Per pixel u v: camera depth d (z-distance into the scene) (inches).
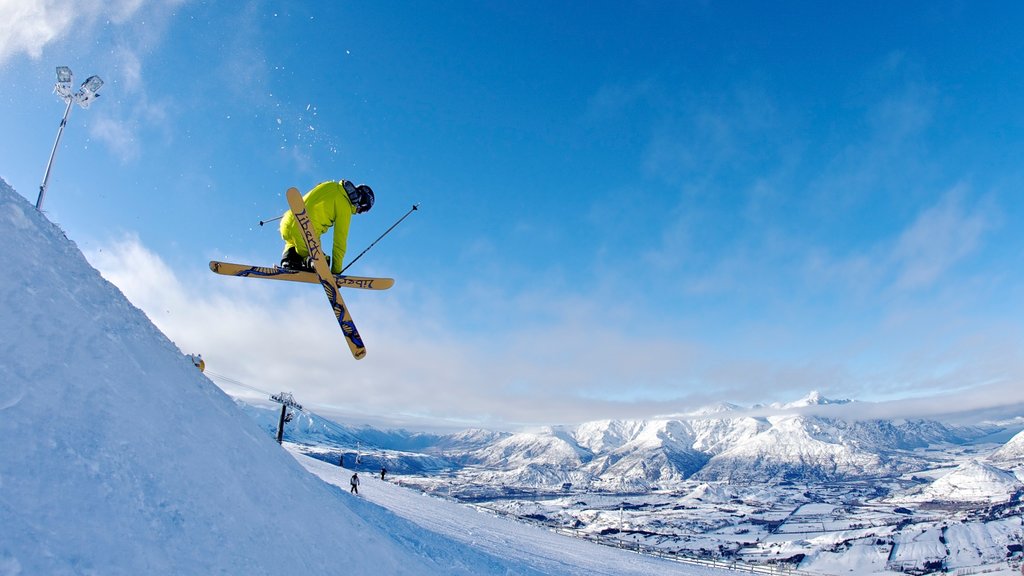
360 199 307.0
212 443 151.4
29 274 130.3
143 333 162.9
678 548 4591.5
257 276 304.3
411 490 1604.3
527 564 628.7
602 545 1583.4
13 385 103.5
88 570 85.8
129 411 126.6
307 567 146.5
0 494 85.4
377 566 195.0
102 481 104.3
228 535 125.6
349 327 297.4
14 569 75.7
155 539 104.4
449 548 465.1
